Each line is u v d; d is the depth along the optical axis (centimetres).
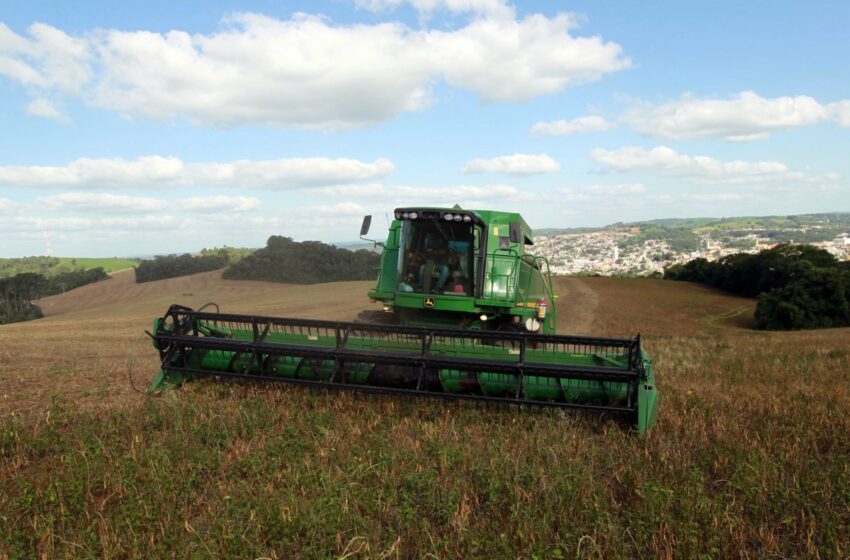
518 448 620
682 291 7981
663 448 628
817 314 5875
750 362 1409
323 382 796
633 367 714
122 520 446
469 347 784
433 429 670
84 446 599
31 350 1708
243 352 839
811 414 790
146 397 823
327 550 416
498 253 1139
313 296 6444
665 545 430
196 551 411
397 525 462
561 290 6769
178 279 9738
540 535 435
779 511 488
